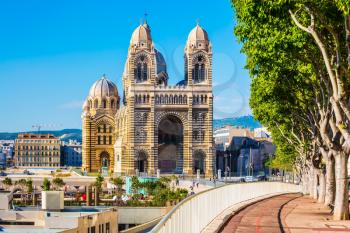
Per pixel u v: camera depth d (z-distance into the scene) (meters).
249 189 77.12
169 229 28.62
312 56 48.50
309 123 75.06
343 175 52.66
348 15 39.62
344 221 51.06
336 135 52.12
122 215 122.44
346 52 47.72
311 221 51.06
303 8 42.84
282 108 75.06
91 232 89.19
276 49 45.00
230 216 52.97
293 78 58.00
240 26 47.16
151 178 179.12
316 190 86.25
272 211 59.97
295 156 135.00
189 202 36.22
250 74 57.84
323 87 55.91
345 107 44.53
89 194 133.50
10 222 93.56
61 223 85.62
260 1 41.28
